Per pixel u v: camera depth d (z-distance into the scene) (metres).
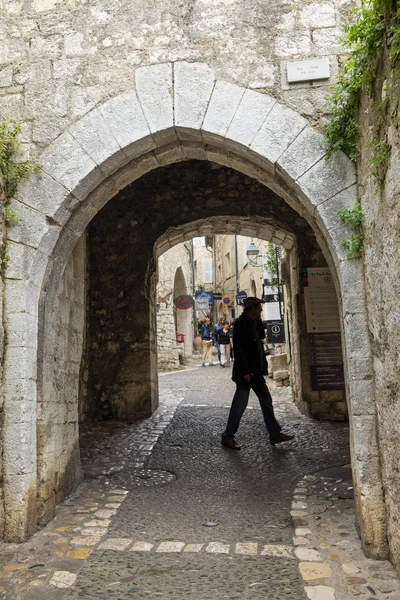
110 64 3.95
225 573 2.94
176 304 17.89
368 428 3.29
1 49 4.06
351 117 3.55
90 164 3.86
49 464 3.85
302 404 7.50
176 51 3.91
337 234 3.54
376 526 3.14
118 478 4.84
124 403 7.63
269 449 5.73
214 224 8.19
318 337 7.39
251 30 3.88
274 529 3.59
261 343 6.04
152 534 3.54
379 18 3.02
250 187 7.75
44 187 3.86
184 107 3.84
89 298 7.87
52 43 4.02
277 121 3.74
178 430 6.71
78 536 3.50
